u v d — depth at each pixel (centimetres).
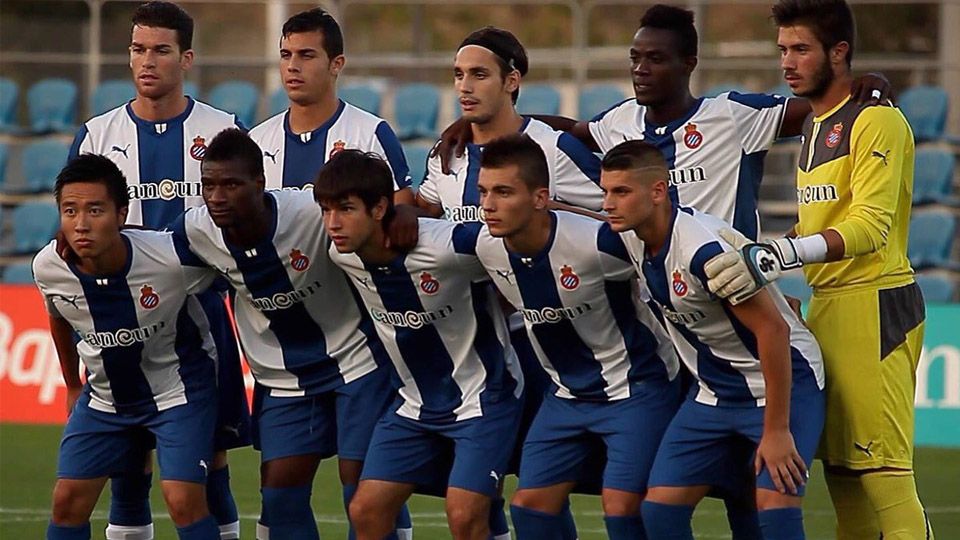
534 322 2077
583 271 2017
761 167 2316
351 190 2003
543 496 2083
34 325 4259
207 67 5153
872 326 2027
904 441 2041
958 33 4856
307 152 2400
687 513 2000
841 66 2045
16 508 3062
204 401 2212
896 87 4925
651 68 2233
